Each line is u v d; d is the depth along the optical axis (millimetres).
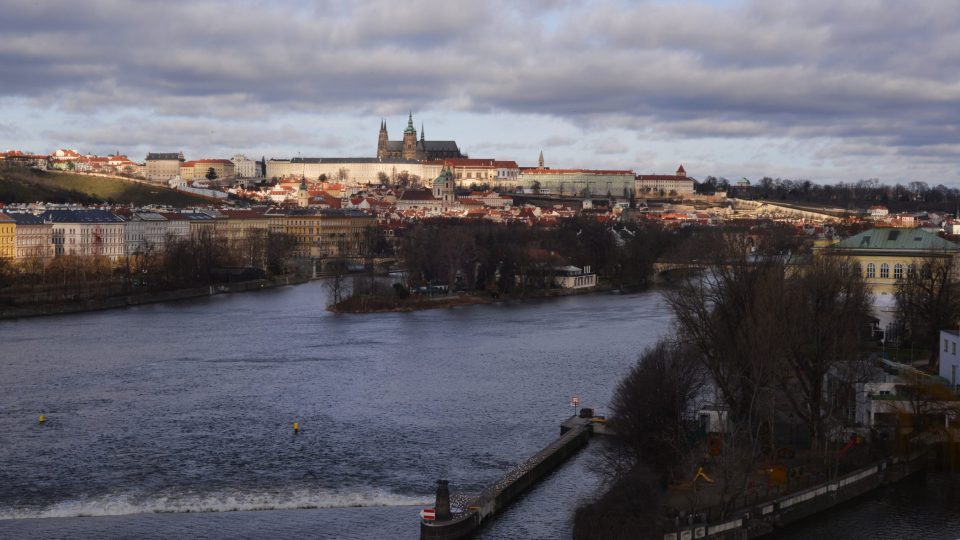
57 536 173875
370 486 199250
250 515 184250
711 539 164625
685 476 186125
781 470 188250
